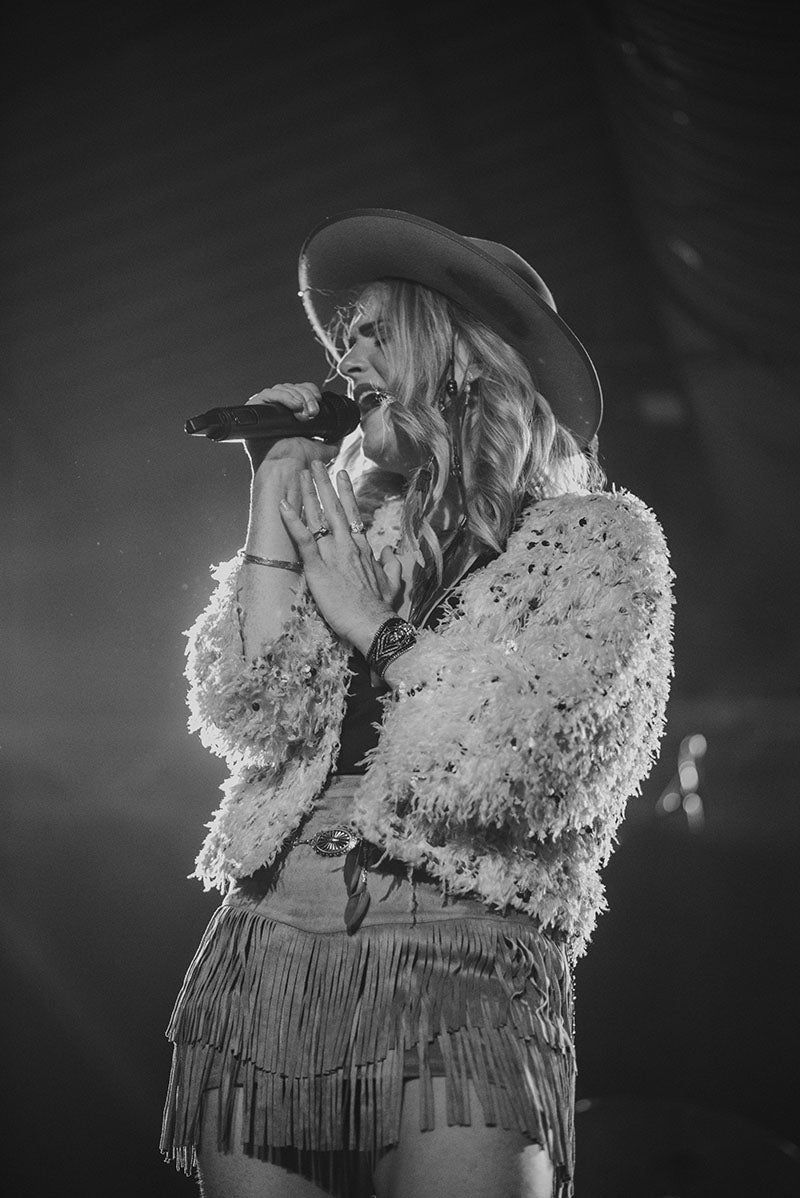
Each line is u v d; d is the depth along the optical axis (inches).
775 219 386.9
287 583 107.9
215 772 331.0
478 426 115.1
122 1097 292.2
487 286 115.4
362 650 102.9
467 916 98.7
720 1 266.2
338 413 113.9
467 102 430.6
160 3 335.9
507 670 98.0
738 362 594.9
